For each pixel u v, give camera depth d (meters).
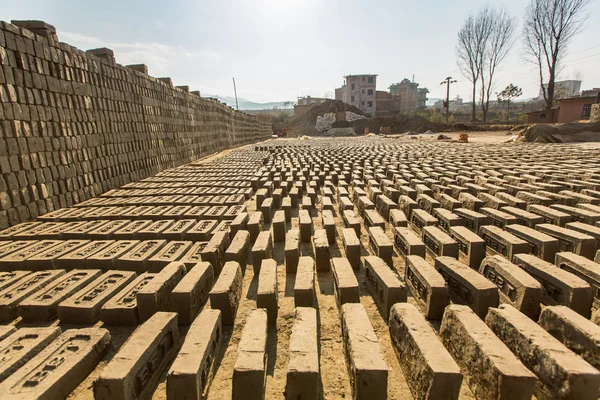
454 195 5.74
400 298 2.54
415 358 1.89
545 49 26.41
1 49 4.78
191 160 12.94
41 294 2.91
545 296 2.70
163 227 4.46
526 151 11.28
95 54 7.48
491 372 1.73
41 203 5.41
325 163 10.12
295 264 3.40
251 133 27.86
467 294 2.63
